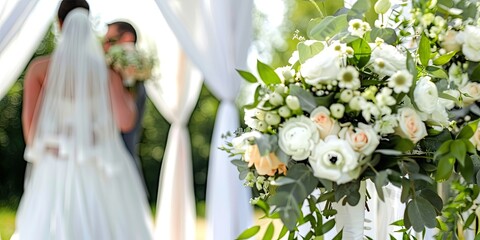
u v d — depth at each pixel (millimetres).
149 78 5168
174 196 6109
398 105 1784
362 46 1792
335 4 6562
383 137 1769
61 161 4656
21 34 5117
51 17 5199
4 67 5121
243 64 5465
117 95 4848
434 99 1764
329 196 1832
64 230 4551
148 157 11633
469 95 1966
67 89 4668
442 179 1773
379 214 2268
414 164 1761
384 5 1874
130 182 4863
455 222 2133
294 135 1698
